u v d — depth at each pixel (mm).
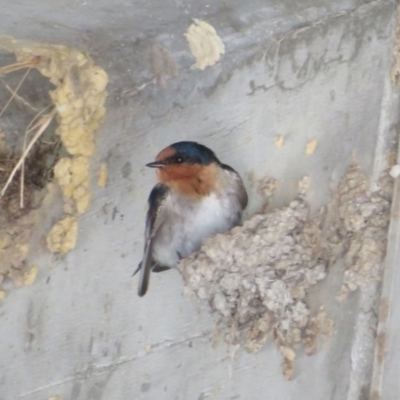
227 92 6504
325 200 5578
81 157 7324
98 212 7238
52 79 7168
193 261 5906
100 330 7008
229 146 6375
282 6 5879
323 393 5238
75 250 7355
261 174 6094
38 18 6281
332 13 5848
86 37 6684
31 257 7660
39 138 7906
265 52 6285
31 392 7371
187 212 6191
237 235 5711
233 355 5887
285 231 5617
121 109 7273
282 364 5539
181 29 6422
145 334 6645
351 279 5176
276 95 6141
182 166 6141
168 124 6891
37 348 7426
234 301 5777
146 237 6270
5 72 7172
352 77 5637
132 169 7086
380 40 5520
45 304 7465
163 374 6422
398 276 4973
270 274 5562
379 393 4930
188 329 6320
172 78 6914
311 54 5965
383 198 5215
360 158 5426
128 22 6344
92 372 6973
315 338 5371
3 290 7777
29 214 7738
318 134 5762
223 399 5898
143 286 6199
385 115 5367
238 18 6129
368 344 5086
